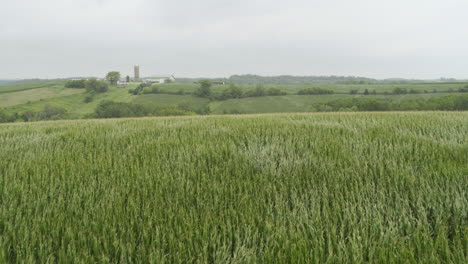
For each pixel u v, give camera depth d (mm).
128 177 3025
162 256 1711
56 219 2139
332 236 1893
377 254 1715
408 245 1768
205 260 1666
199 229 2010
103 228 1958
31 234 1912
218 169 3307
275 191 2582
